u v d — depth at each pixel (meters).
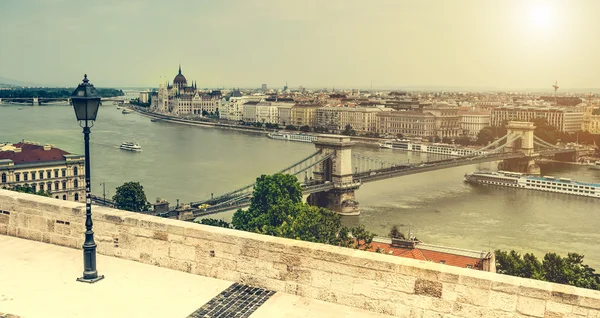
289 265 19.06
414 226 147.38
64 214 23.84
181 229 21.05
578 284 81.50
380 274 17.62
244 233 20.22
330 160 196.25
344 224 152.25
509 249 123.06
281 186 138.50
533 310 15.71
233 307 17.98
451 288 16.67
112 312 17.50
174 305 18.09
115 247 22.62
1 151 165.25
